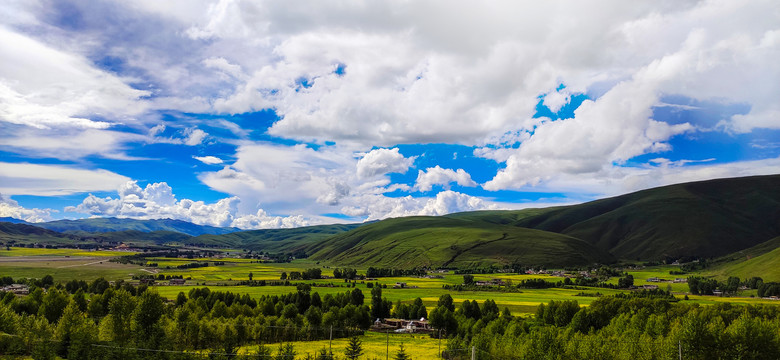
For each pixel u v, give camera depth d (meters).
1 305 112.75
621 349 99.19
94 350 97.31
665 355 97.12
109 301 141.75
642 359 96.94
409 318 191.12
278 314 173.00
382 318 193.38
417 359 113.31
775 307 150.75
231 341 113.50
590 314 149.00
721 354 96.94
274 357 97.25
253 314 158.00
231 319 139.25
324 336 153.50
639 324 128.25
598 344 99.69
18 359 99.44
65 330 108.19
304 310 190.00
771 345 96.31
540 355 100.88
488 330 135.75
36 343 102.81
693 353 96.88
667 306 152.50
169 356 96.50
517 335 122.25
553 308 165.75
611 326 130.88
